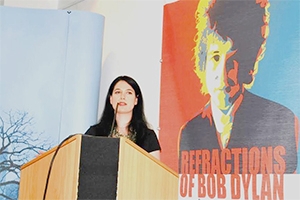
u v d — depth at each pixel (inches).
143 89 102.8
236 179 80.3
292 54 75.2
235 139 81.7
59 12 99.0
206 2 91.8
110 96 107.8
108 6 118.4
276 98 76.5
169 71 97.6
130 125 102.4
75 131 94.0
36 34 98.0
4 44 97.0
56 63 96.8
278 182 74.1
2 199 91.5
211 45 89.2
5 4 128.9
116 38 113.7
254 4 82.7
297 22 75.3
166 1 101.8
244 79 82.0
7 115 94.3
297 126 73.0
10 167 92.6
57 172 56.6
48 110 95.1
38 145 93.6
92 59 97.4
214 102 86.6
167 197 60.0
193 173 88.2
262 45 80.0
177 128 93.4
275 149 75.4
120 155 55.4
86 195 53.8
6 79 95.7
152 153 97.0
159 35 101.9
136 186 56.5
